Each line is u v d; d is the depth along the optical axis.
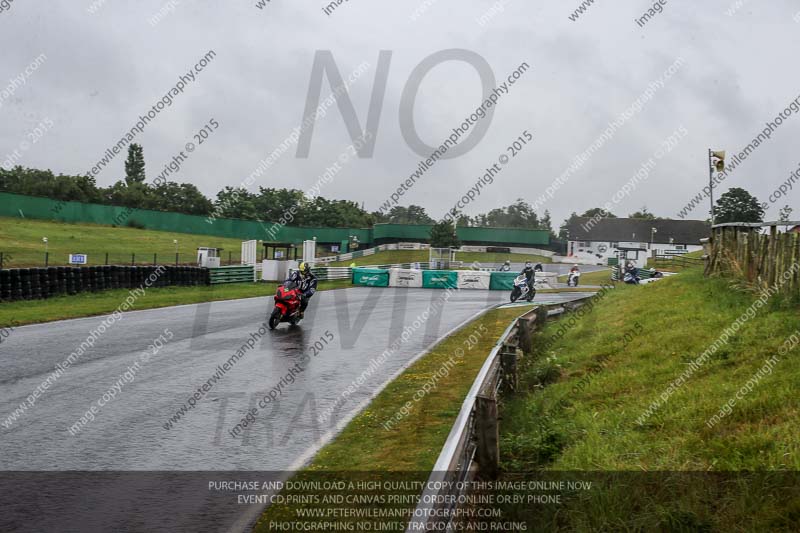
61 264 28.22
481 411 6.12
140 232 51.19
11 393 8.53
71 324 15.70
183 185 68.56
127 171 83.56
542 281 37.84
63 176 56.75
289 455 6.41
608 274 53.19
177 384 9.44
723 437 6.17
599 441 6.73
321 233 66.38
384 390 9.45
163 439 6.81
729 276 14.33
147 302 21.38
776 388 6.93
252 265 35.12
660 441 6.49
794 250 10.40
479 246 81.62
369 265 55.25
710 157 23.09
